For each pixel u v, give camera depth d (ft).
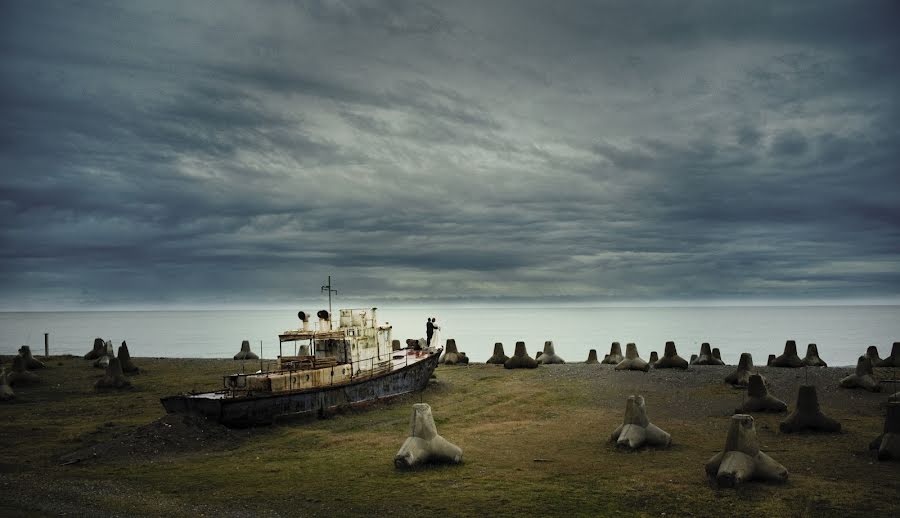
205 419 97.96
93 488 70.85
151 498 67.05
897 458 73.77
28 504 65.31
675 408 110.11
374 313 132.57
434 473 73.82
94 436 97.40
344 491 67.97
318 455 85.05
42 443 93.40
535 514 59.47
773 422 96.27
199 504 64.90
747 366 130.82
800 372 141.59
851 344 420.36
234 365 185.47
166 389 142.72
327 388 110.32
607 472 72.18
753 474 66.69
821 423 88.38
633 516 58.49
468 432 95.86
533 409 113.50
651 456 78.79
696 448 82.43
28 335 644.69
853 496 62.08
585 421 102.17
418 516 59.88
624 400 118.93
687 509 59.72
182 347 446.19
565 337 538.06
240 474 75.97
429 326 177.06
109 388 142.51
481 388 137.90
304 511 62.13
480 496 64.80
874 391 118.83
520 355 166.71
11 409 120.88
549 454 81.35
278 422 103.35
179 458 84.89
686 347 402.93
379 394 122.21
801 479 67.72
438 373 162.61
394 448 87.76
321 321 123.75
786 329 640.58
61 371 174.40
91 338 574.56
